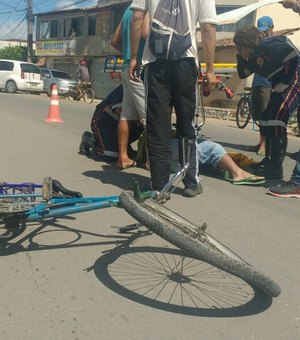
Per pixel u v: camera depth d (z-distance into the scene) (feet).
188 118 13.65
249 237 12.02
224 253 8.14
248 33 16.57
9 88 77.66
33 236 11.34
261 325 8.08
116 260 10.22
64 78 78.43
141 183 16.67
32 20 113.39
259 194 16.14
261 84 22.13
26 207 9.57
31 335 7.48
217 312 8.39
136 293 8.88
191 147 14.46
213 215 13.57
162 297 8.79
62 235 11.46
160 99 13.01
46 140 25.30
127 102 18.02
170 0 12.59
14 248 10.64
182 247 7.72
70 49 99.66
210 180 17.61
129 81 16.93
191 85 13.23
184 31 12.64
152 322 7.98
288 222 13.34
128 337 7.53
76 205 9.70
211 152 17.49
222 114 54.03
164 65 12.85
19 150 21.99
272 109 17.39
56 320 7.92
